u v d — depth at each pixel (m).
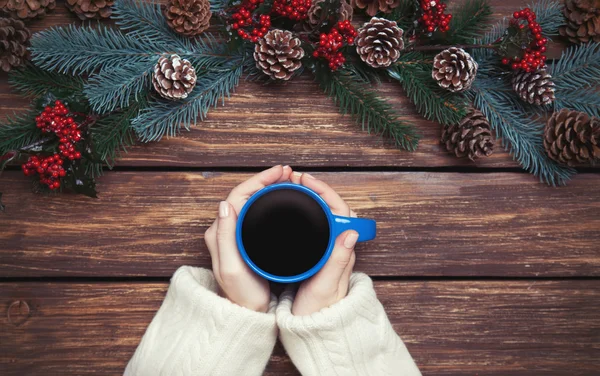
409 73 0.72
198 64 0.73
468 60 0.69
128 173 0.75
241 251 0.65
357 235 0.65
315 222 0.65
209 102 0.74
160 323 0.66
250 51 0.73
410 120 0.76
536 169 0.75
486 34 0.75
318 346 0.64
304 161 0.76
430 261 0.77
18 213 0.75
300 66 0.72
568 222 0.77
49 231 0.75
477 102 0.75
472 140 0.72
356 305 0.65
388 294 0.77
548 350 0.77
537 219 0.77
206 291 0.65
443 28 0.70
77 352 0.76
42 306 0.75
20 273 0.75
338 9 0.69
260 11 0.70
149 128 0.72
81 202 0.75
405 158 0.76
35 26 0.74
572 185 0.77
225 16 0.69
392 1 0.72
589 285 0.77
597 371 0.77
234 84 0.74
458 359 0.77
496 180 0.77
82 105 0.70
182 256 0.76
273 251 0.65
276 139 0.75
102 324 0.76
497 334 0.77
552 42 0.76
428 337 0.77
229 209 0.66
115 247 0.75
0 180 0.74
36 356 0.75
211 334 0.64
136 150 0.75
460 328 0.77
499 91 0.75
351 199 0.76
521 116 0.76
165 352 0.64
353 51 0.72
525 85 0.72
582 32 0.74
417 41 0.72
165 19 0.73
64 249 0.75
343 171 0.76
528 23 0.69
